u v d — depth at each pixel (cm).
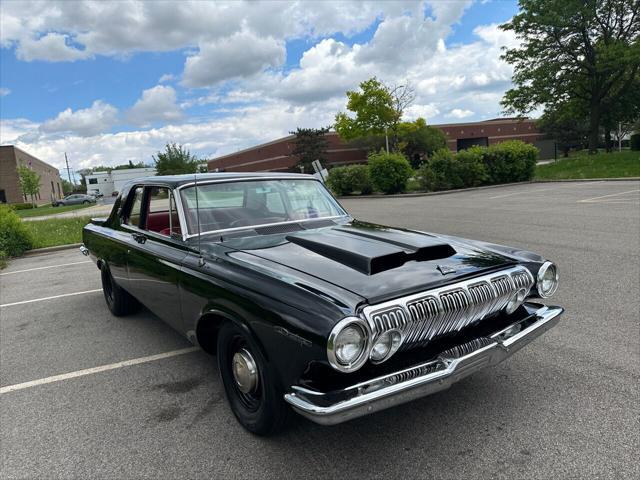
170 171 6094
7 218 1147
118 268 459
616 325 414
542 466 239
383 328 223
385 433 276
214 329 321
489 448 256
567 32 2994
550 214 1122
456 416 290
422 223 1140
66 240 1275
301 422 293
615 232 830
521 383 325
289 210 394
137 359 413
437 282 252
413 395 223
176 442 281
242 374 267
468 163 2281
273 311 235
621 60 2750
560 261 650
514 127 7144
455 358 239
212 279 286
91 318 542
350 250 283
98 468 260
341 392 214
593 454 246
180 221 347
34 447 284
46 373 394
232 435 285
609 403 293
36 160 6969
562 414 284
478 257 294
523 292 287
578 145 6606
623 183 1836
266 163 6391
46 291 705
